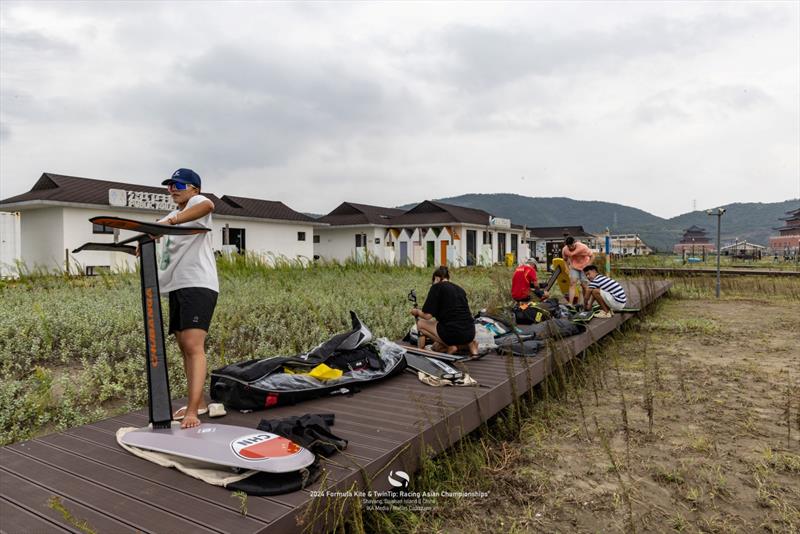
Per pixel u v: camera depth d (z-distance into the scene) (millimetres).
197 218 3146
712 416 4934
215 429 2926
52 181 20797
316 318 7934
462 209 41094
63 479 2555
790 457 3912
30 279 12672
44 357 5727
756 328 10359
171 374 5062
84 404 4516
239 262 14781
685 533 2959
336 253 38000
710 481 3555
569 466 3875
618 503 3287
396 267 18516
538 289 9211
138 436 2912
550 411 5102
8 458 2822
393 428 3381
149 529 2088
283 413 3727
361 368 4668
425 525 3012
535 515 3170
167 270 3180
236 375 3783
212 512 2230
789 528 2973
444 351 5734
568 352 6000
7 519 2162
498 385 4504
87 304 8164
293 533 2244
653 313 12383
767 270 26875
